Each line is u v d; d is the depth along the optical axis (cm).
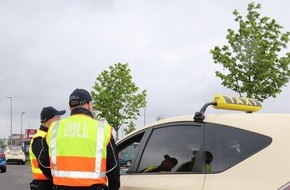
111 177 394
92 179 380
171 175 390
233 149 351
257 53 1970
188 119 407
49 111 561
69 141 387
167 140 419
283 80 1994
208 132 379
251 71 1989
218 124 375
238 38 2019
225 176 340
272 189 304
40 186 549
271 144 328
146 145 441
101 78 3691
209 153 367
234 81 2025
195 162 376
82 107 405
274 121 346
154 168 416
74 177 380
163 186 384
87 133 388
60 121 406
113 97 3653
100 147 386
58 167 388
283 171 309
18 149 3659
